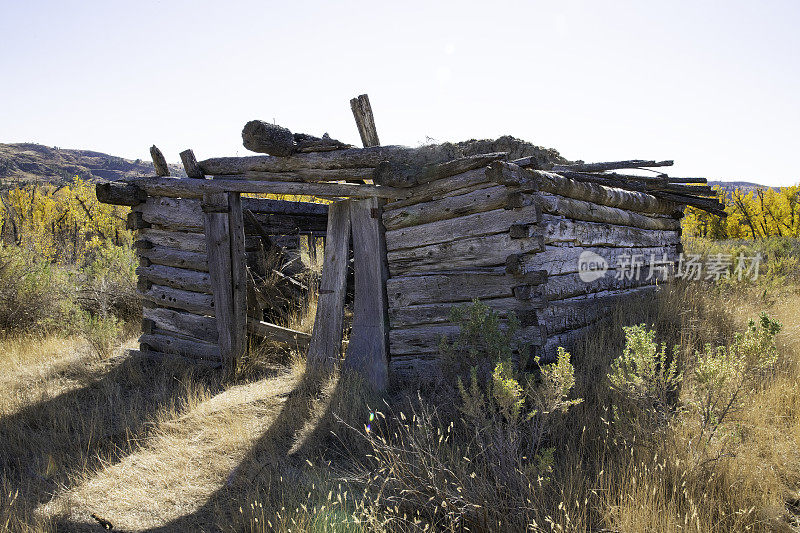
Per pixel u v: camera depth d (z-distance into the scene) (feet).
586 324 21.70
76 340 29.07
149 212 26.30
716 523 9.91
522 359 17.22
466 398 13.43
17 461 15.33
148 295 26.81
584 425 14.29
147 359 25.94
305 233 35.53
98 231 98.37
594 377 17.02
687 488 11.02
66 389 21.40
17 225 72.02
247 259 28.14
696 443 12.30
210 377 23.66
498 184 18.34
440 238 20.08
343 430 16.43
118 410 19.24
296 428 17.03
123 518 12.35
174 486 13.83
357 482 13.09
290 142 21.63
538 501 10.74
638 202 27.40
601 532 10.02
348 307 29.19
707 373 12.71
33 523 11.80
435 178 19.85
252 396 20.24
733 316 23.36
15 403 19.43
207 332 25.03
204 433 16.98
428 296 20.47
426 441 13.26
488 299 19.04
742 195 136.56
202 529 11.87
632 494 10.44
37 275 33.42
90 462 15.23
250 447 15.64
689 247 39.99
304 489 13.00
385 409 17.80
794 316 23.56
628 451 12.63
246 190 23.75
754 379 15.84
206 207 24.31
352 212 22.29
